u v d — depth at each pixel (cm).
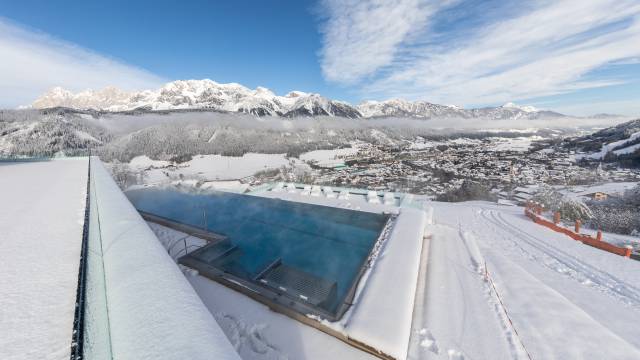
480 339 376
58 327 200
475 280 539
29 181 844
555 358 363
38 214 482
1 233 384
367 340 300
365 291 389
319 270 529
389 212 783
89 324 172
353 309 357
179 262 469
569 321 436
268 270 492
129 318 174
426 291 486
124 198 500
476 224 1466
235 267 523
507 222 1527
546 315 447
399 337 302
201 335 164
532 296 505
